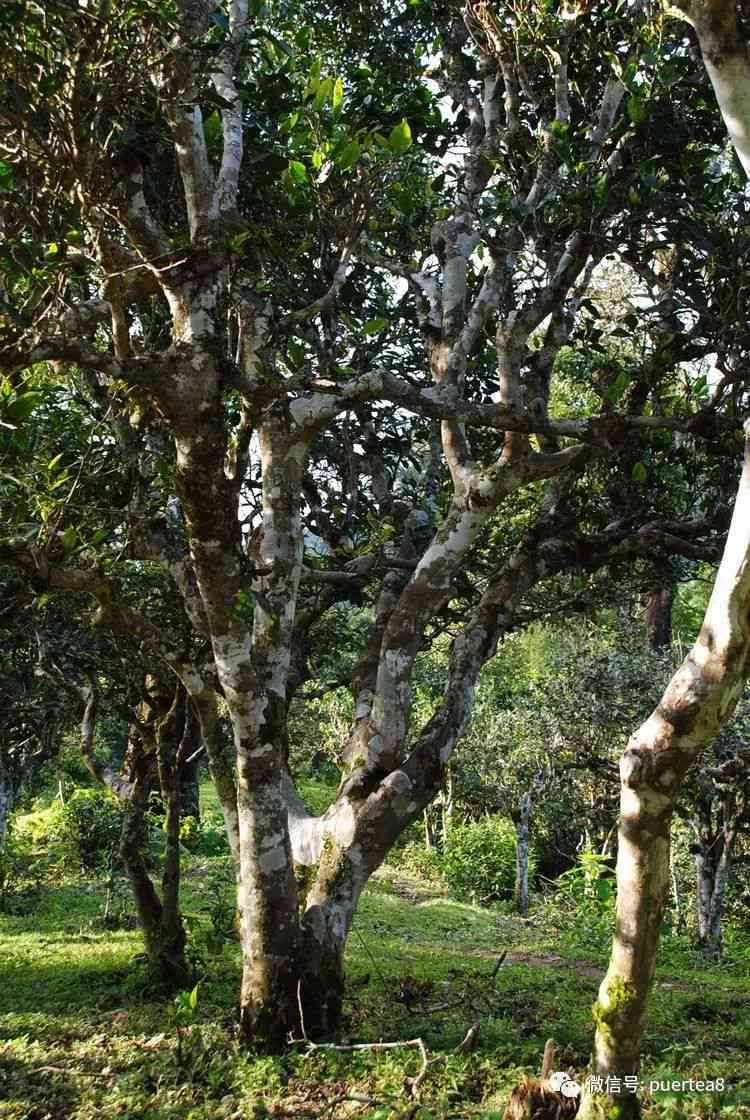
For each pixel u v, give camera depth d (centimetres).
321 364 600
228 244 515
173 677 796
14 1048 614
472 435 898
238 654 564
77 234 484
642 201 596
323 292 678
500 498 646
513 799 1819
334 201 578
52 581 606
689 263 700
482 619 729
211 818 2170
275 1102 510
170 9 441
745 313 632
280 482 659
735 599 342
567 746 1579
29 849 1803
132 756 946
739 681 350
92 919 1273
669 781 364
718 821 1409
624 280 983
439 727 678
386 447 912
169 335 713
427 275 747
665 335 648
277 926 590
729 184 645
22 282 497
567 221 593
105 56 445
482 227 639
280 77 605
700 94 622
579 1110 404
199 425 501
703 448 758
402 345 859
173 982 786
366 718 699
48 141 454
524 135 647
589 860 1437
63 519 568
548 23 595
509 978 922
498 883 1822
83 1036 657
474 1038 603
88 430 563
